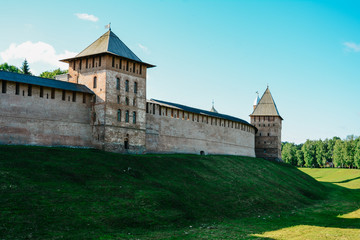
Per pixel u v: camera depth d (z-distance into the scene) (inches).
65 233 1456.7
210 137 3762.3
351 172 6604.3
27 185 1780.3
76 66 2802.7
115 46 2790.4
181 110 3393.2
